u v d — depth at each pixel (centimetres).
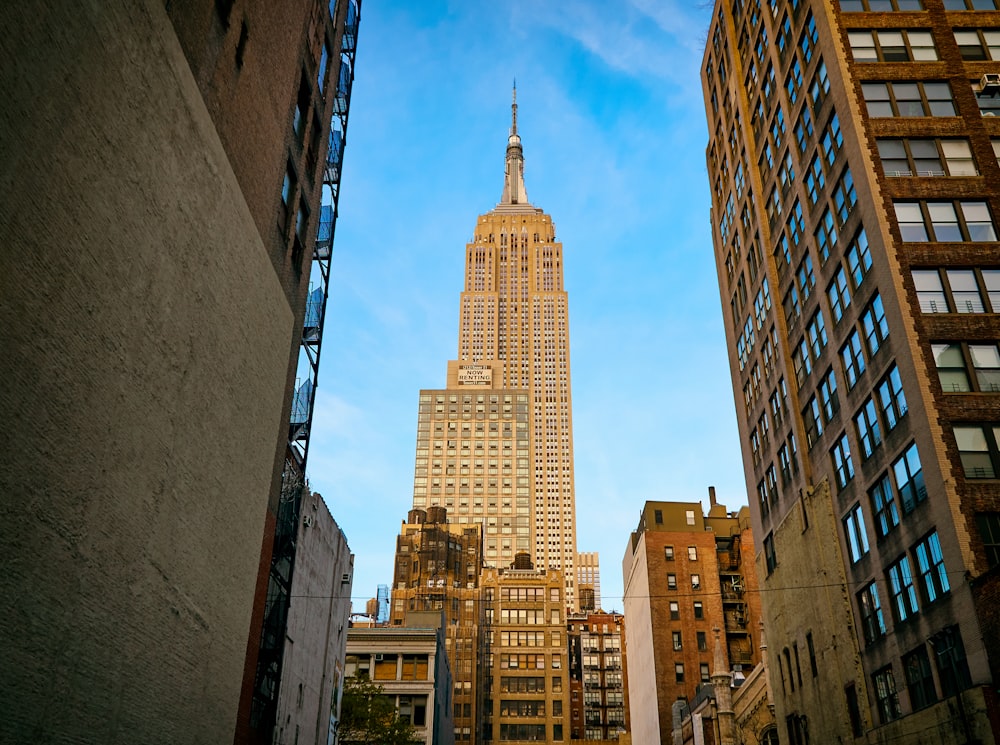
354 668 7600
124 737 1544
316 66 3350
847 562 4141
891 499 3666
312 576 3941
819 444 4531
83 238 1349
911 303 3591
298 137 3123
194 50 1927
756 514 5666
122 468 1502
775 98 5341
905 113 4141
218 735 2047
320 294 3847
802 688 4684
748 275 5875
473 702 12719
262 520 2362
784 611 5019
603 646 15950
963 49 4325
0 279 1131
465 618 13512
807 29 4766
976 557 3045
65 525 1311
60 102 1276
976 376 3441
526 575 14350
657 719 8850
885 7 4481
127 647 1544
